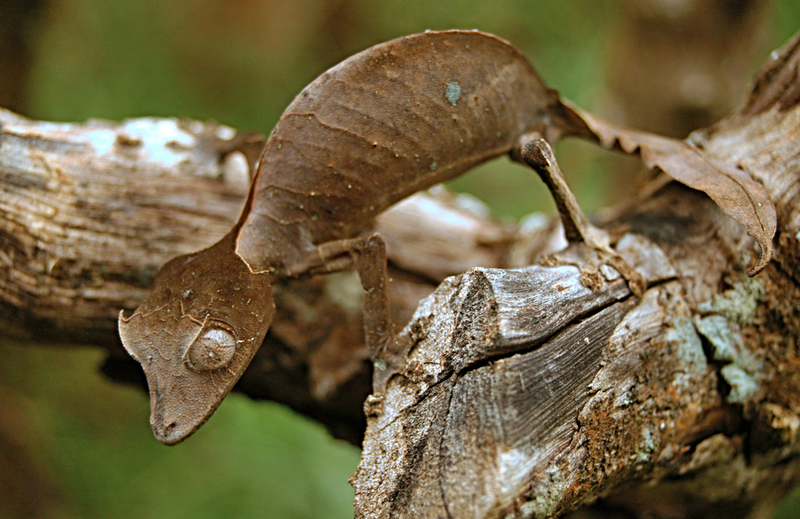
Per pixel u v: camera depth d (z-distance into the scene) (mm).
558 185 233
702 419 235
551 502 219
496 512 216
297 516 395
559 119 246
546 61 666
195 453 433
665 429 231
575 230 235
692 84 392
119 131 254
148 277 249
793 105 242
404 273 267
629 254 236
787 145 239
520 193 625
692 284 235
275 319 254
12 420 412
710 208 239
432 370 224
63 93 566
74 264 246
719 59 389
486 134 239
